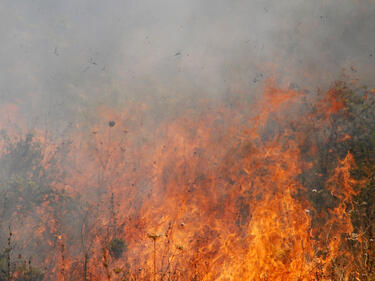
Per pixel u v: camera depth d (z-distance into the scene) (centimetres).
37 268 327
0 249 344
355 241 342
